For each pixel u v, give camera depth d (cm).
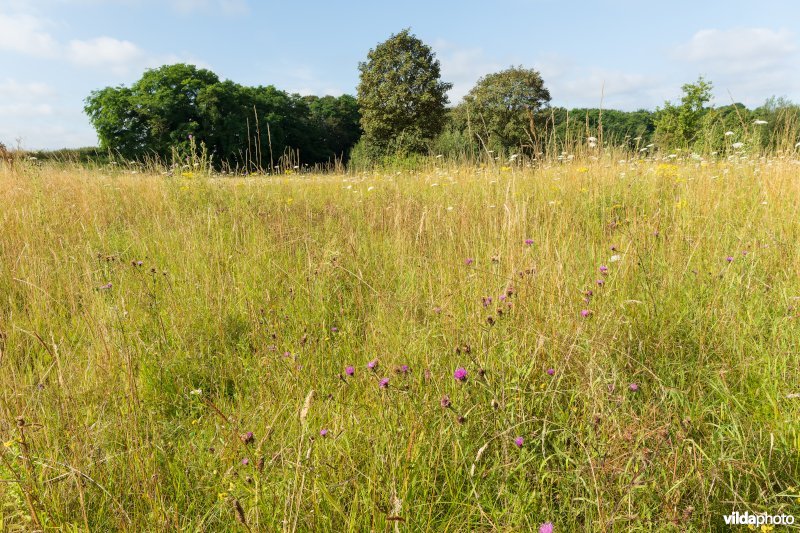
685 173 624
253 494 167
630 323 262
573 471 176
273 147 4994
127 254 462
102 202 644
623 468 170
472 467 172
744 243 370
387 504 162
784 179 495
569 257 353
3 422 195
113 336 279
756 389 226
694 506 165
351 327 314
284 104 5909
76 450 181
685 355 258
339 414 212
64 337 301
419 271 378
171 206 625
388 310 317
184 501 181
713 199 475
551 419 208
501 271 320
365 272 393
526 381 226
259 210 619
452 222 471
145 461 190
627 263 316
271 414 217
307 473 169
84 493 176
